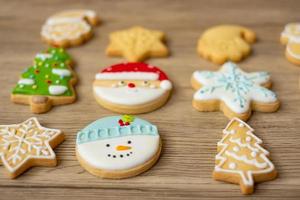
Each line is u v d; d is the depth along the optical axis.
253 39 0.54
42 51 0.52
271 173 0.38
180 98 0.47
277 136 0.43
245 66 0.51
